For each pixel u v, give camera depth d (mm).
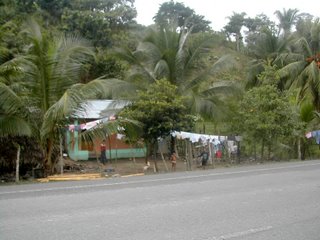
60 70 17859
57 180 15828
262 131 23391
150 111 19469
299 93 30141
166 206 9445
